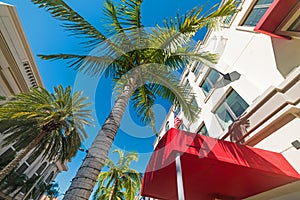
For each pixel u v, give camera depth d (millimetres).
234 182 3227
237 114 5871
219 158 2805
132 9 4141
